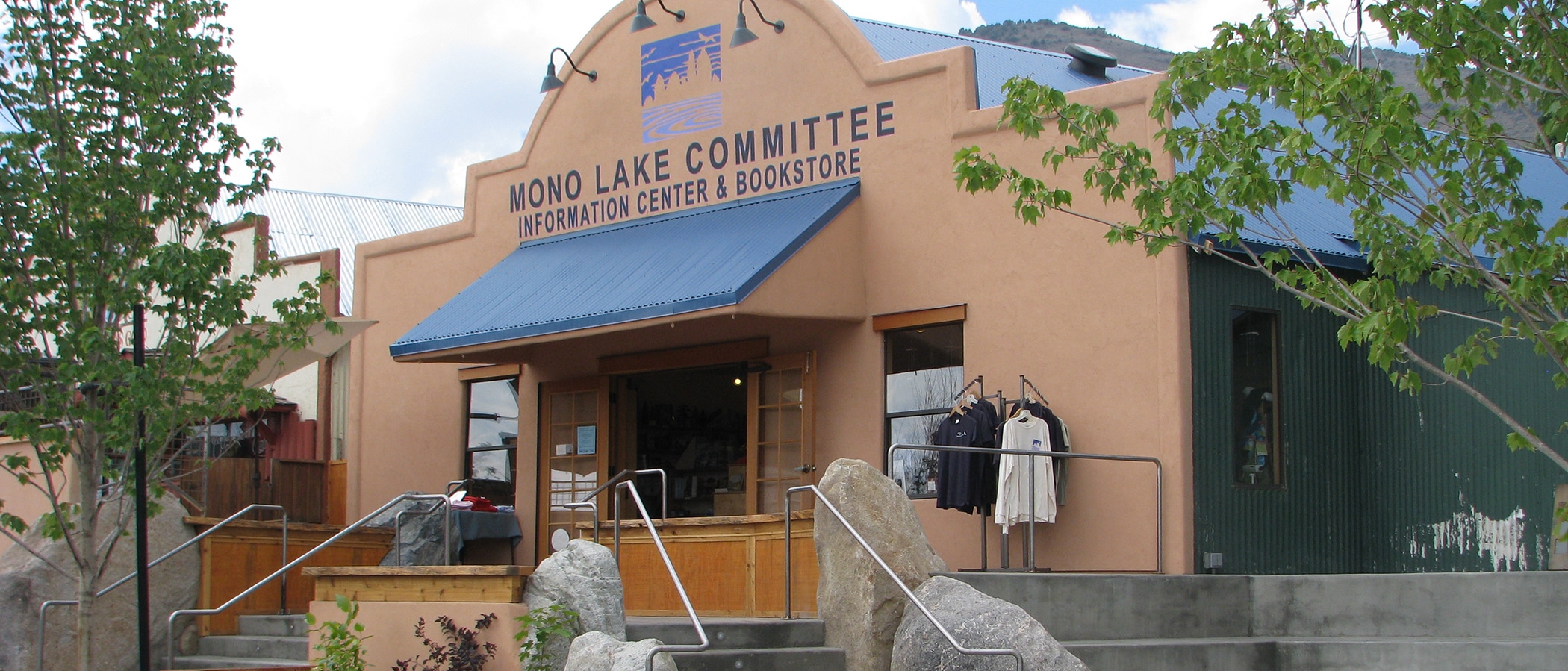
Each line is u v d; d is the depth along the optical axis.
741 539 12.43
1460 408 13.66
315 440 19.84
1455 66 9.10
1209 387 12.38
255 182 12.05
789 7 15.04
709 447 17.38
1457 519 13.46
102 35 11.59
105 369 10.73
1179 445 12.04
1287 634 11.60
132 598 13.52
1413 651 10.26
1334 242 13.57
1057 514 12.72
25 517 15.95
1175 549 11.98
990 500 12.62
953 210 13.65
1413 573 11.72
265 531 14.77
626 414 16.17
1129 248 12.52
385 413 18.47
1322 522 13.12
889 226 14.08
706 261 13.94
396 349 15.61
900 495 10.67
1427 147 9.38
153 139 11.62
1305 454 13.10
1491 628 10.70
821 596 10.51
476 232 17.66
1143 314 12.38
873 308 14.08
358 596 10.49
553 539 16.06
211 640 13.80
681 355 15.44
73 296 11.22
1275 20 9.73
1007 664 9.14
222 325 11.59
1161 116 10.31
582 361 16.41
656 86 16.05
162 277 11.12
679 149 15.78
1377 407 13.70
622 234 15.94
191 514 16.53
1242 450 12.65
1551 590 10.48
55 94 11.59
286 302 12.05
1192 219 9.97
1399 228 9.37
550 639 9.34
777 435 14.59
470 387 17.83
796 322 14.17
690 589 12.78
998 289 13.27
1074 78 17.72
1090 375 12.64
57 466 11.20
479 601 9.88
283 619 13.82
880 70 14.25
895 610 10.02
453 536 16.06
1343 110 9.38
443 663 9.73
